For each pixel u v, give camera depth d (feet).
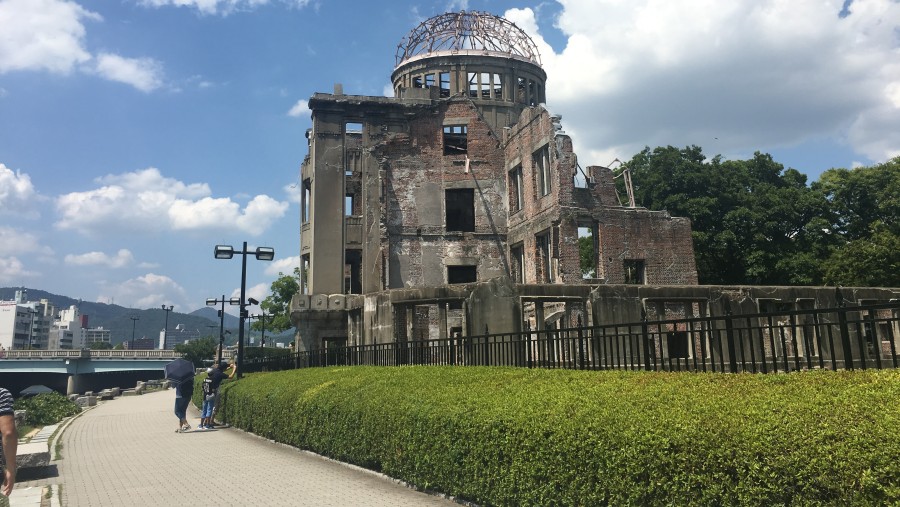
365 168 104.17
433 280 102.27
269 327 186.39
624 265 92.68
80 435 57.21
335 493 28.45
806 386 17.90
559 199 88.53
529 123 98.58
